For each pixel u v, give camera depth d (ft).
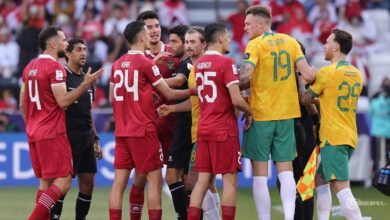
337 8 212.84
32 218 96.17
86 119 105.91
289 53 95.04
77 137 104.94
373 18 218.18
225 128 94.02
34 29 193.47
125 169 98.53
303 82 100.83
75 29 204.74
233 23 203.00
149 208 97.55
